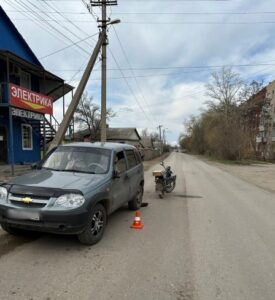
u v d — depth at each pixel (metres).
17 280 3.93
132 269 4.37
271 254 5.15
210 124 61.47
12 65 18.45
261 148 62.28
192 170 25.22
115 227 6.62
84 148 6.77
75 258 4.73
